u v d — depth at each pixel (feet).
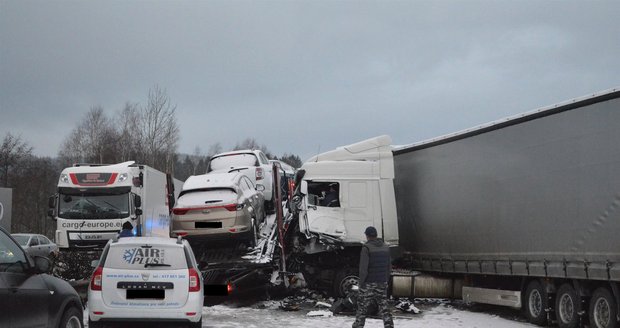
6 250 23.16
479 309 53.01
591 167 37.27
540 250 41.52
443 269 53.47
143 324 33.40
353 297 47.24
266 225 59.41
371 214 55.77
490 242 47.03
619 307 35.88
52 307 25.05
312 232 53.98
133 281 32.83
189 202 52.85
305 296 55.21
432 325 43.19
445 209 53.16
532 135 42.60
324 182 55.83
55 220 67.41
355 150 57.31
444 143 53.57
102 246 66.69
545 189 41.09
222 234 51.90
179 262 33.58
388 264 36.96
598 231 36.52
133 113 170.19
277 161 83.20
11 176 153.58
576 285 39.14
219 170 69.10
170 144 162.30
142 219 70.38
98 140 175.01
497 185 46.21
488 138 47.52
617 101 35.65
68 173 67.97
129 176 68.33
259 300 54.24
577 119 38.58
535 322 43.60
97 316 32.53
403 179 59.98
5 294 21.59
